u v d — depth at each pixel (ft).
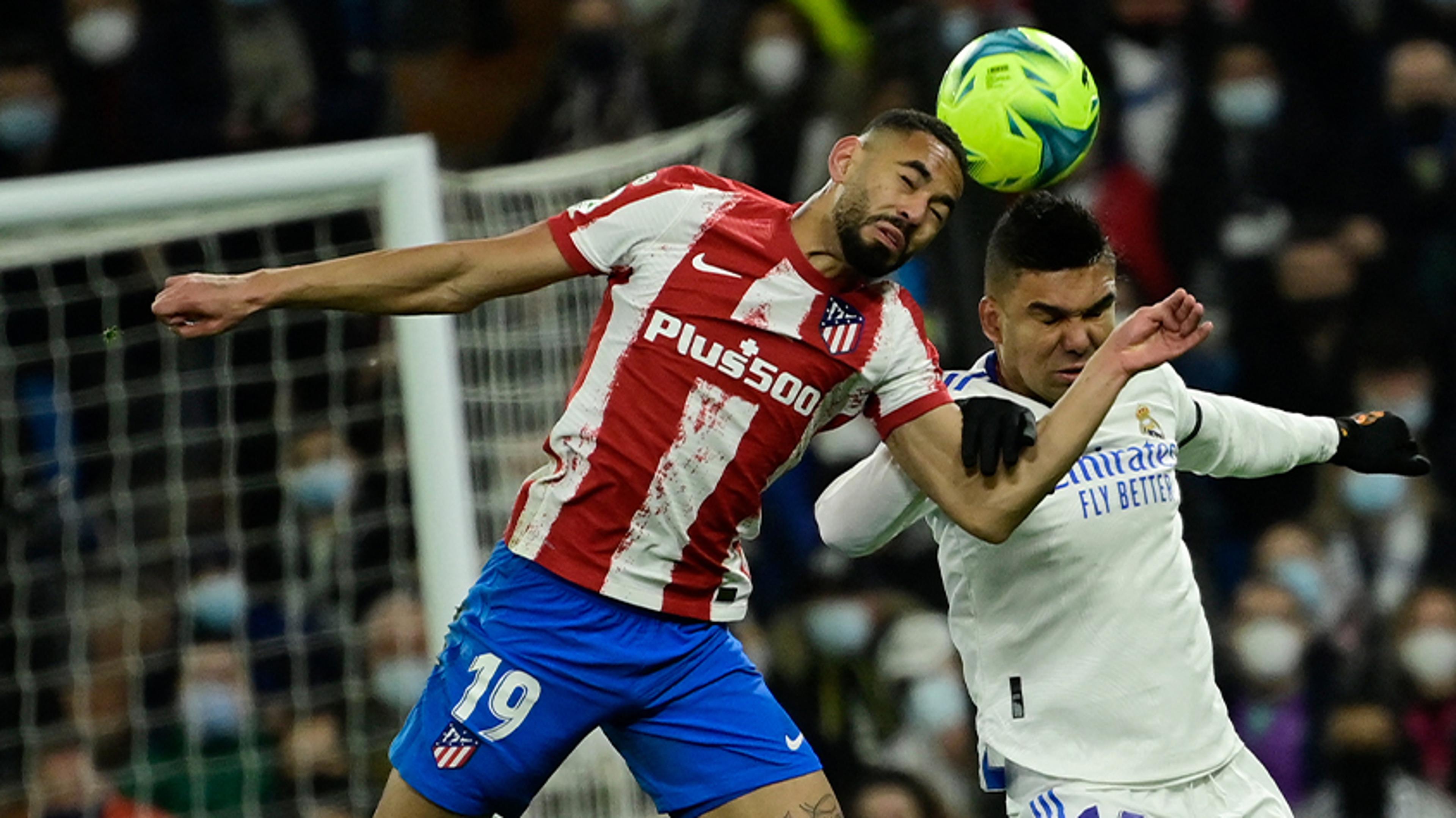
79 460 80.89
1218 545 90.84
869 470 46.11
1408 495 91.30
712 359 43.32
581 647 45.01
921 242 42.24
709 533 44.78
